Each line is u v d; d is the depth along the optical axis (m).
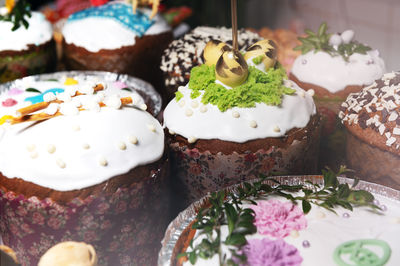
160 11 0.68
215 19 0.75
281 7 0.75
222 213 0.36
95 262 0.33
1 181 0.36
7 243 0.39
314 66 0.54
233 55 0.40
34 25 0.64
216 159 0.41
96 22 0.62
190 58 0.56
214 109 0.41
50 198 0.35
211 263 0.32
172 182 0.45
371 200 0.37
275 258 0.32
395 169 0.42
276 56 0.44
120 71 0.63
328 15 0.71
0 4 0.67
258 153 0.41
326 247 0.33
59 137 0.36
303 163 0.44
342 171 0.40
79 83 0.49
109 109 0.39
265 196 0.38
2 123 0.38
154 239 0.40
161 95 0.59
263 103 0.42
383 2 0.64
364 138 0.44
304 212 0.36
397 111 0.42
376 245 0.33
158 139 0.39
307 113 0.44
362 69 0.52
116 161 0.36
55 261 0.31
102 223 0.36
